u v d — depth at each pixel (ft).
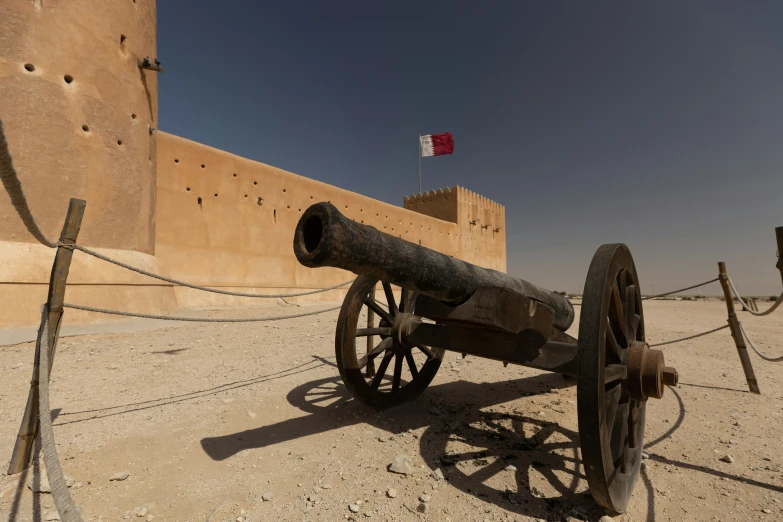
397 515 7.79
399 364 14.08
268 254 60.23
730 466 10.14
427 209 115.55
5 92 27.45
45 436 6.20
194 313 41.29
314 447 10.68
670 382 8.91
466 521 7.64
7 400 13.65
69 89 30.50
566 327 15.21
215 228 53.93
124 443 10.68
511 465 9.89
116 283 31.27
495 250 127.34
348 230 7.19
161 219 48.62
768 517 7.93
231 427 11.89
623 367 8.57
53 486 4.69
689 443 11.56
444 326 12.24
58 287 9.63
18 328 25.09
